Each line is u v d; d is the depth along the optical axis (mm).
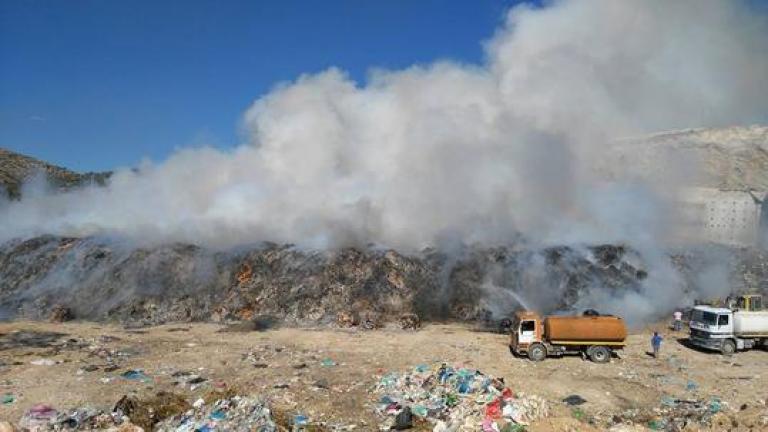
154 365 24562
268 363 25078
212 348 28188
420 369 23328
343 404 19312
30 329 33031
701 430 17141
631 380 23109
